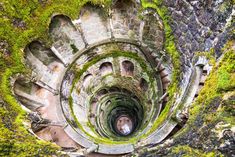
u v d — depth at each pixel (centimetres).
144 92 1592
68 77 1577
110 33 1573
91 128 1533
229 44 916
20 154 1013
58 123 1448
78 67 1598
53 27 1490
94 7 1506
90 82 1648
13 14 1392
